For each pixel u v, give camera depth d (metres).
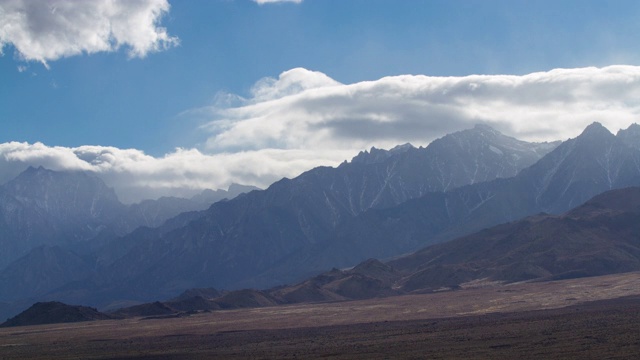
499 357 174.00
